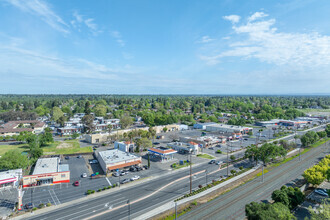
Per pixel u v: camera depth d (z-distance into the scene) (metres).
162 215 49.47
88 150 111.94
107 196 59.56
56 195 60.44
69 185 67.88
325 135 132.75
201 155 101.81
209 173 78.06
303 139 115.50
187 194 60.03
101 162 85.75
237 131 152.12
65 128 157.25
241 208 52.81
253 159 92.81
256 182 69.56
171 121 187.88
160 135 149.75
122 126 173.88
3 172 71.50
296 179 72.06
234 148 116.44
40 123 179.12
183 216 49.12
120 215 49.41
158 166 86.06
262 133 164.00
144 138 110.75
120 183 68.25
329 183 69.56
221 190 63.28
